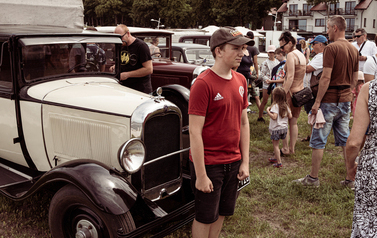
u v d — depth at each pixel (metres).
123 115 2.84
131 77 4.82
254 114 7.96
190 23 55.78
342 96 3.95
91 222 2.59
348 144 2.26
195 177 2.39
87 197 2.44
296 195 3.96
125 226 2.44
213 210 2.32
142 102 2.94
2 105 3.64
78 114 3.10
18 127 3.53
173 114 3.10
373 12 55.94
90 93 3.26
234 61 2.16
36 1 3.72
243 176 2.41
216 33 2.15
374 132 2.12
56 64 3.62
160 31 7.31
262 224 3.35
